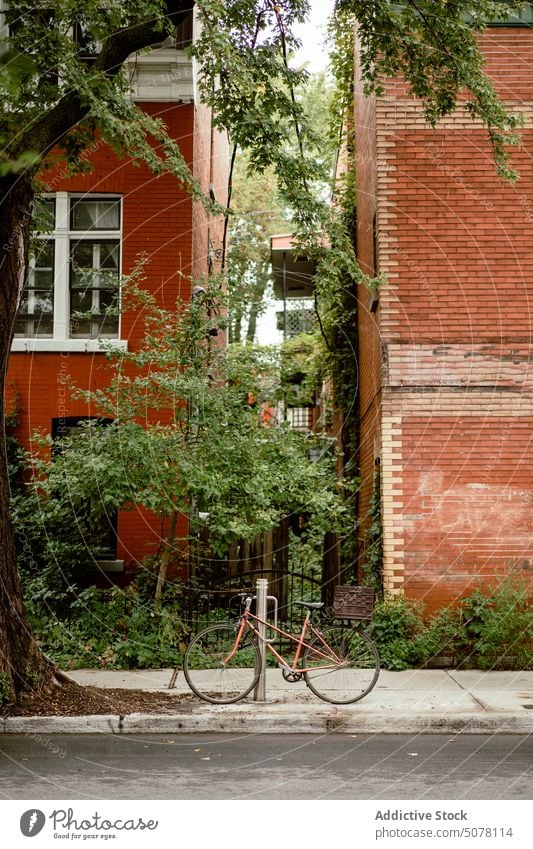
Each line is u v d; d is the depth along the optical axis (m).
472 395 11.84
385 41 10.98
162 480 11.09
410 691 9.58
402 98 12.31
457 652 11.19
